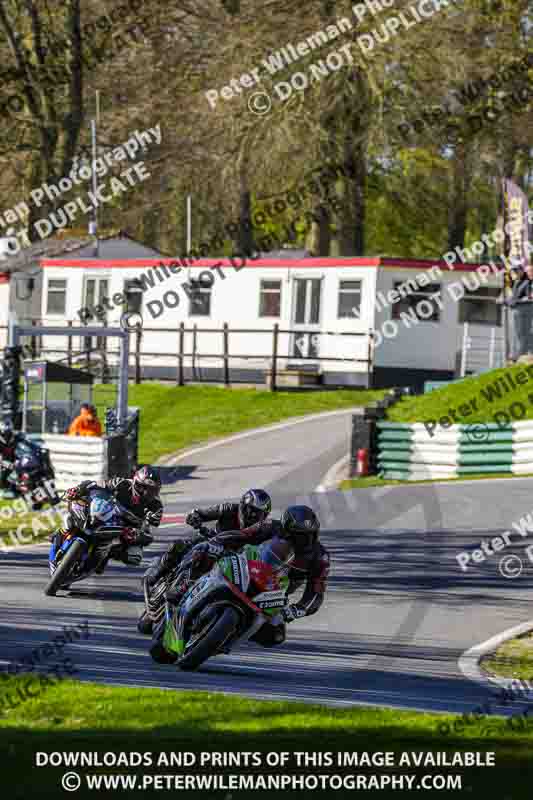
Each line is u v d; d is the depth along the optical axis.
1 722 18.58
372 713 20.00
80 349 105.06
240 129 108.88
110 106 127.06
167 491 59.38
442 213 122.69
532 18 110.75
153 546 43.91
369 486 59.72
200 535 24.48
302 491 58.34
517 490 56.81
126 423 64.56
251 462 67.62
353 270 95.25
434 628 30.86
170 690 21.48
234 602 22.39
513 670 26.41
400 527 48.03
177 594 23.62
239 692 21.98
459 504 53.06
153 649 24.75
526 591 36.31
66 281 107.00
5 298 109.69
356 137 106.69
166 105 118.94
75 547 33.19
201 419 83.69
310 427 79.06
